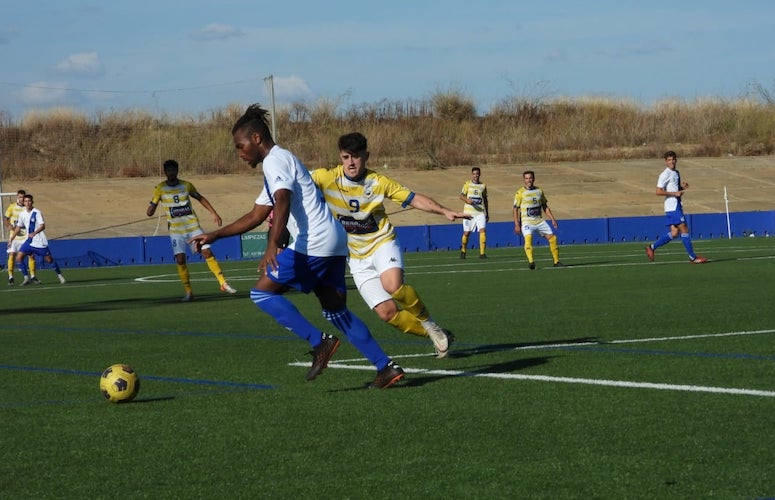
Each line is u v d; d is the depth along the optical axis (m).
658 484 6.22
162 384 10.45
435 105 64.19
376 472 6.69
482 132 63.31
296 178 9.70
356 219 11.52
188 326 16.42
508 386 9.73
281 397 9.52
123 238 39.50
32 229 29.92
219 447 7.52
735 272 24.09
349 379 10.47
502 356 11.81
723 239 43.19
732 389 9.23
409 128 62.44
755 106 65.44
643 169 56.97
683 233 28.33
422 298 20.09
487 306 18.03
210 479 6.64
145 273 33.06
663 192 28.31
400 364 11.46
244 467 6.91
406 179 54.03
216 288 25.33
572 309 17.00
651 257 29.50
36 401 9.62
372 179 11.41
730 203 51.22
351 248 11.72
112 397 9.36
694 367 10.53
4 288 28.44
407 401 9.12
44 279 32.03
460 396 9.30
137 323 17.17
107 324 17.17
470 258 35.03
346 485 6.40
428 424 8.12
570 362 11.12
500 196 51.22
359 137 11.26
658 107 66.50
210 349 13.31
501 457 6.99
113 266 38.47
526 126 64.50
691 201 51.53
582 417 8.20
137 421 8.55
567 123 65.12
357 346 9.86
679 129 64.44
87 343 14.43
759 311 15.75
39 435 8.08
